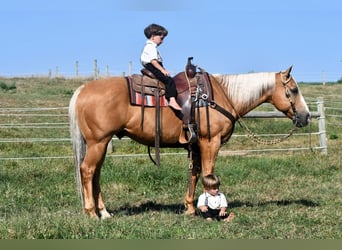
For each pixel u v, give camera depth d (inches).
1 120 645.3
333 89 1283.2
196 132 259.8
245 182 375.6
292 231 233.3
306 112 281.9
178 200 322.7
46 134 600.7
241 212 280.2
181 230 232.2
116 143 550.0
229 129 267.7
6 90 1079.0
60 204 308.2
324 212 273.7
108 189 347.6
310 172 408.8
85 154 257.1
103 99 247.8
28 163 425.1
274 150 508.7
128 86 253.3
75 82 1365.7
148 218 259.9
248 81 277.9
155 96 254.7
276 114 473.7
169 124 257.9
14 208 289.1
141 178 366.6
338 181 378.9
